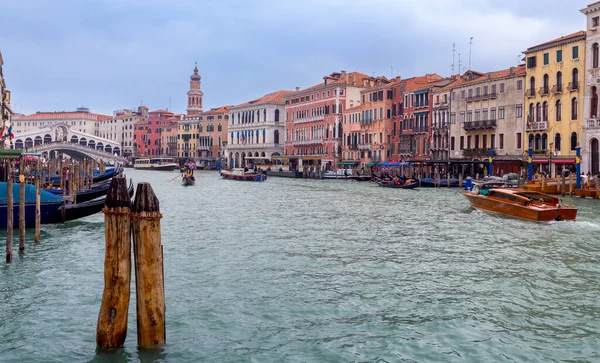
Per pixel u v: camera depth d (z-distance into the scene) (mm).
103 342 8062
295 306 11047
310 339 9320
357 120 76312
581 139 44969
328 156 82062
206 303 11141
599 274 13789
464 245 17875
